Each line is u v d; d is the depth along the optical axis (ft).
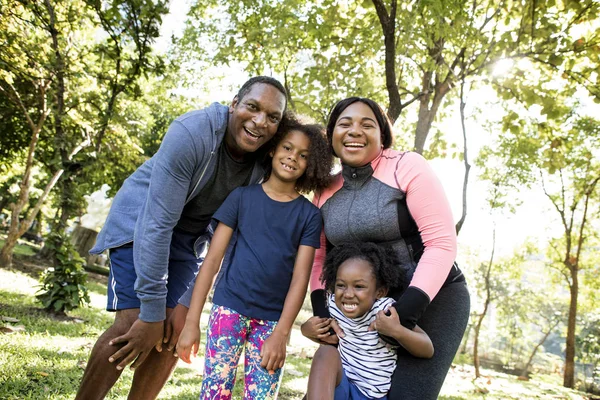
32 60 34.63
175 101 46.09
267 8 24.95
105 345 7.86
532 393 27.55
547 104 21.40
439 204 7.87
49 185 41.32
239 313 7.97
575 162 44.65
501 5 19.89
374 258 7.79
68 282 21.63
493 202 39.06
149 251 7.72
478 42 18.63
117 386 11.86
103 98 36.19
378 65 24.27
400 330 7.23
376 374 7.61
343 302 7.77
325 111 22.47
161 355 8.84
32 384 10.73
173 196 7.88
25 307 21.16
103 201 51.62
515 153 37.35
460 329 8.13
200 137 8.01
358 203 8.23
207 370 7.90
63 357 13.46
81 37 36.42
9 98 38.96
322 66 22.26
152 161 9.02
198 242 9.41
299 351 24.22
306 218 8.41
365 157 8.09
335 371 7.20
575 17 19.81
